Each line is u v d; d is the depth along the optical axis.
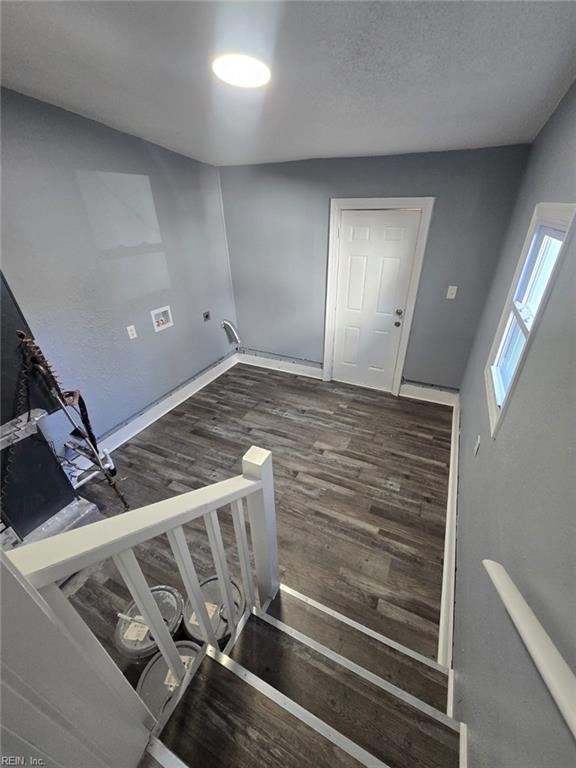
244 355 4.46
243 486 1.09
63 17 1.00
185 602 1.60
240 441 3.00
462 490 2.05
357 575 1.87
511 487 1.07
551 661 0.52
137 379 3.04
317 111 1.76
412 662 1.43
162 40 1.12
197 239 3.38
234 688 1.12
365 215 3.07
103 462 2.50
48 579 0.53
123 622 1.51
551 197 1.44
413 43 1.09
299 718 1.06
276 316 4.02
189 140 2.47
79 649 0.60
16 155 1.88
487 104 1.60
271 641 1.38
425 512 2.26
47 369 1.81
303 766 0.99
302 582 1.84
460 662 1.26
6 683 0.47
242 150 2.72
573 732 0.42
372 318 3.50
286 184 3.23
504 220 2.65
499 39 1.05
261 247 3.67
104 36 1.11
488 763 0.80
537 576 0.74
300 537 2.10
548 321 1.03
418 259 3.03
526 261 1.76
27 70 1.42
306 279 3.63
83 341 2.49
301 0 0.88
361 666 1.43
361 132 2.14
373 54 1.17
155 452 2.88
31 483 1.87
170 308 3.24
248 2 0.90
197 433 3.12
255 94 1.56
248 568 1.32
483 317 2.81
